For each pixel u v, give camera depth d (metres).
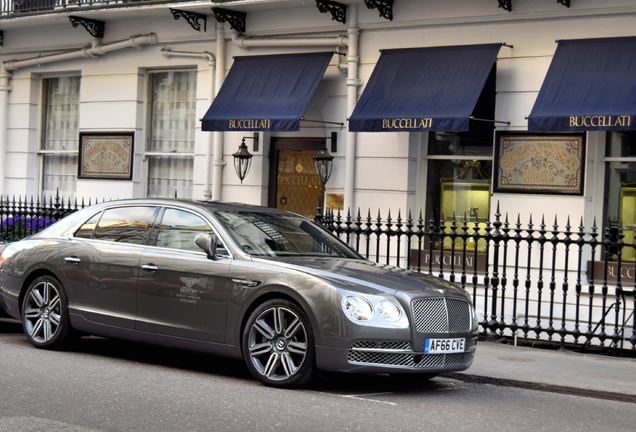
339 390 6.94
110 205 8.25
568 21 11.13
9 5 16.03
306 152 13.88
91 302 7.93
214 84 14.25
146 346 8.95
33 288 8.35
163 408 5.95
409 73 11.97
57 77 16.59
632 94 10.09
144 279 7.57
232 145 14.27
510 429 5.84
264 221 7.84
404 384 7.46
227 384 6.94
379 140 12.73
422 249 12.62
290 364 6.74
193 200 8.02
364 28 12.76
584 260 11.12
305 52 13.27
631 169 11.04
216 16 13.59
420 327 6.66
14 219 13.87
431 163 12.72
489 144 12.28
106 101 15.52
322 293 6.59
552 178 11.25
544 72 11.30
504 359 8.70
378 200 12.75
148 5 13.98
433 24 12.13
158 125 15.31
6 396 6.12
